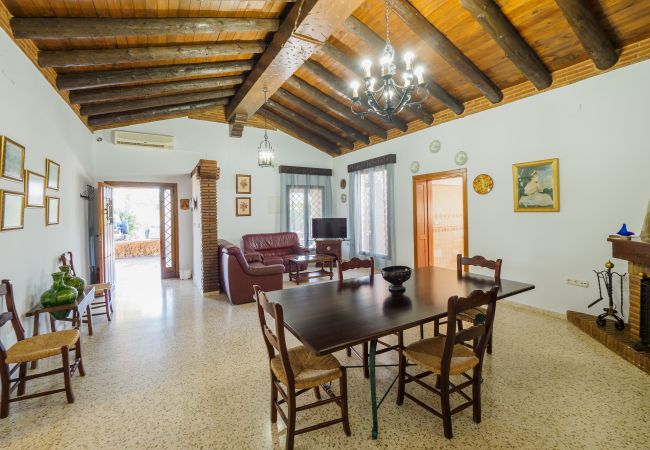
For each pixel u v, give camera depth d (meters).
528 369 2.49
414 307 2.00
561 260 3.59
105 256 4.88
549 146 3.64
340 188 7.52
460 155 4.66
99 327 3.60
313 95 5.24
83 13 2.56
